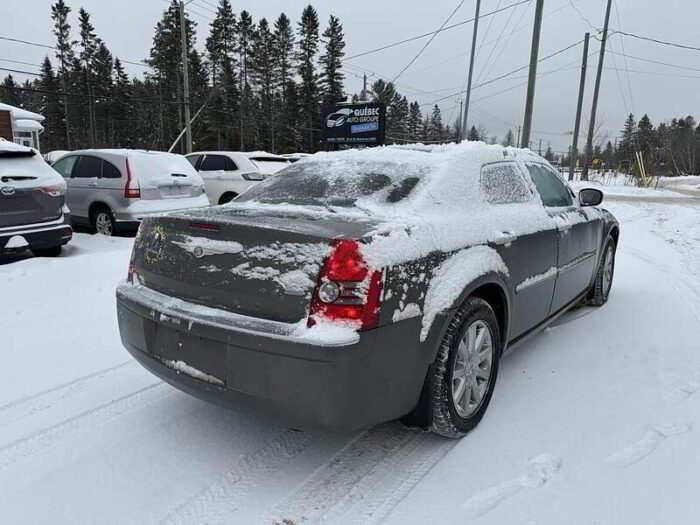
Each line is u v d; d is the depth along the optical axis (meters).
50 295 5.45
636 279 6.71
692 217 14.64
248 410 2.42
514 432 2.96
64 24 57.84
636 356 4.03
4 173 6.40
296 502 2.41
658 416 3.11
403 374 2.47
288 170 3.74
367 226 2.51
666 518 2.25
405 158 3.35
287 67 56.22
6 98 69.88
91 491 2.48
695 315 5.05
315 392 2.22
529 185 3.87
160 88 53.44
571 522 2.23
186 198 9.56
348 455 2.78
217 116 53.81
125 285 3.03
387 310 2.33
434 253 2.65
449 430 2.78
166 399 3.38
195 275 2.60
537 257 3.61
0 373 3.69
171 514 2.33
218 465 2.69
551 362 3.95
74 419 3.11
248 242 2.44
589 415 3.13
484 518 2.27
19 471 2.62
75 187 9.38
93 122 59.81
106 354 4.07
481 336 2.99
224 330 2.38
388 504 2.38
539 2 17.02
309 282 2.27
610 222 5.34
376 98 55.88
